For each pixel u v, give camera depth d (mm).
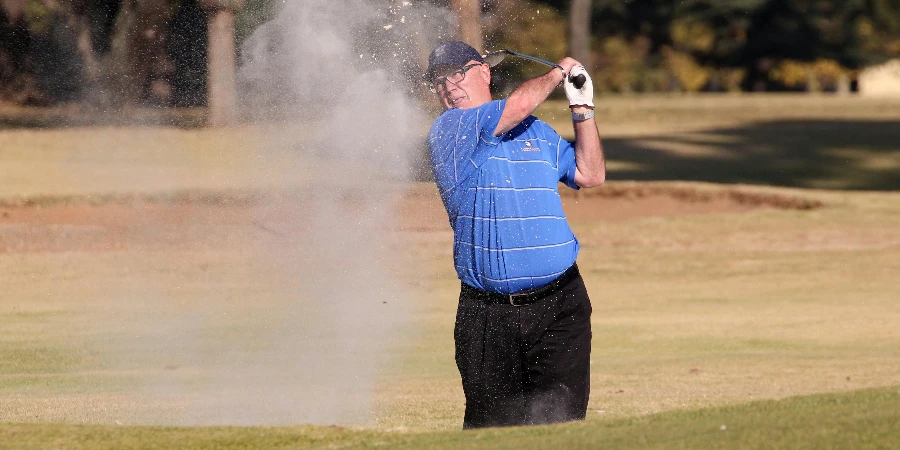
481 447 10602
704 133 106375
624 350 26062
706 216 51438
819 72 187375
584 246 45250
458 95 13953
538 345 13711
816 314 31391
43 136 78125
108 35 88875
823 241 45750
